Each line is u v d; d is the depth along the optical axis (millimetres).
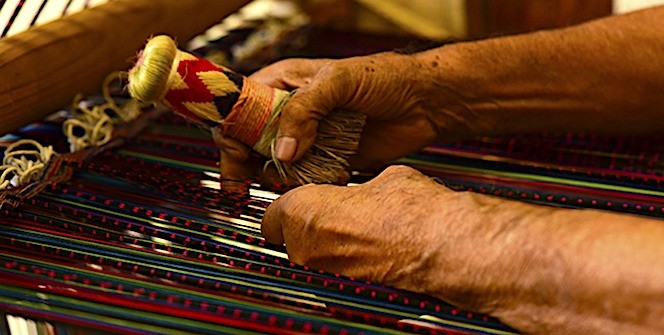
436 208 1068
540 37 1478
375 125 1469
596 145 1598
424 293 1064
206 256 1199
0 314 1106
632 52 1429
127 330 1053
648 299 884
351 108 1379
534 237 975
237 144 1379
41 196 1338
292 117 1304
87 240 1239
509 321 987
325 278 1120
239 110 1322
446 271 1025
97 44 1582
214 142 1556
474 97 1489
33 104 1462
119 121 1632
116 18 1622
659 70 1418
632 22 1446
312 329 1032
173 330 1049
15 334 1117
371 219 1097
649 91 1441
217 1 1897
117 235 1244
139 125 1612
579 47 1447
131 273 1157
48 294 1110
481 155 1567
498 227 1008
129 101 1704
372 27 2326
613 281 903
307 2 2252
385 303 1077
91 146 1530
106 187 1385
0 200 1293
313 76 1429
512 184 1457
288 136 1308
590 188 1440
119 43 1636
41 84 1466
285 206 1162
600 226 950
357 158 1499
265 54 2049
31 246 1213
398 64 1410
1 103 1389
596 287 911
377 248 1083
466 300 1022
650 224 939
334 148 1375
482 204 1053
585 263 923
